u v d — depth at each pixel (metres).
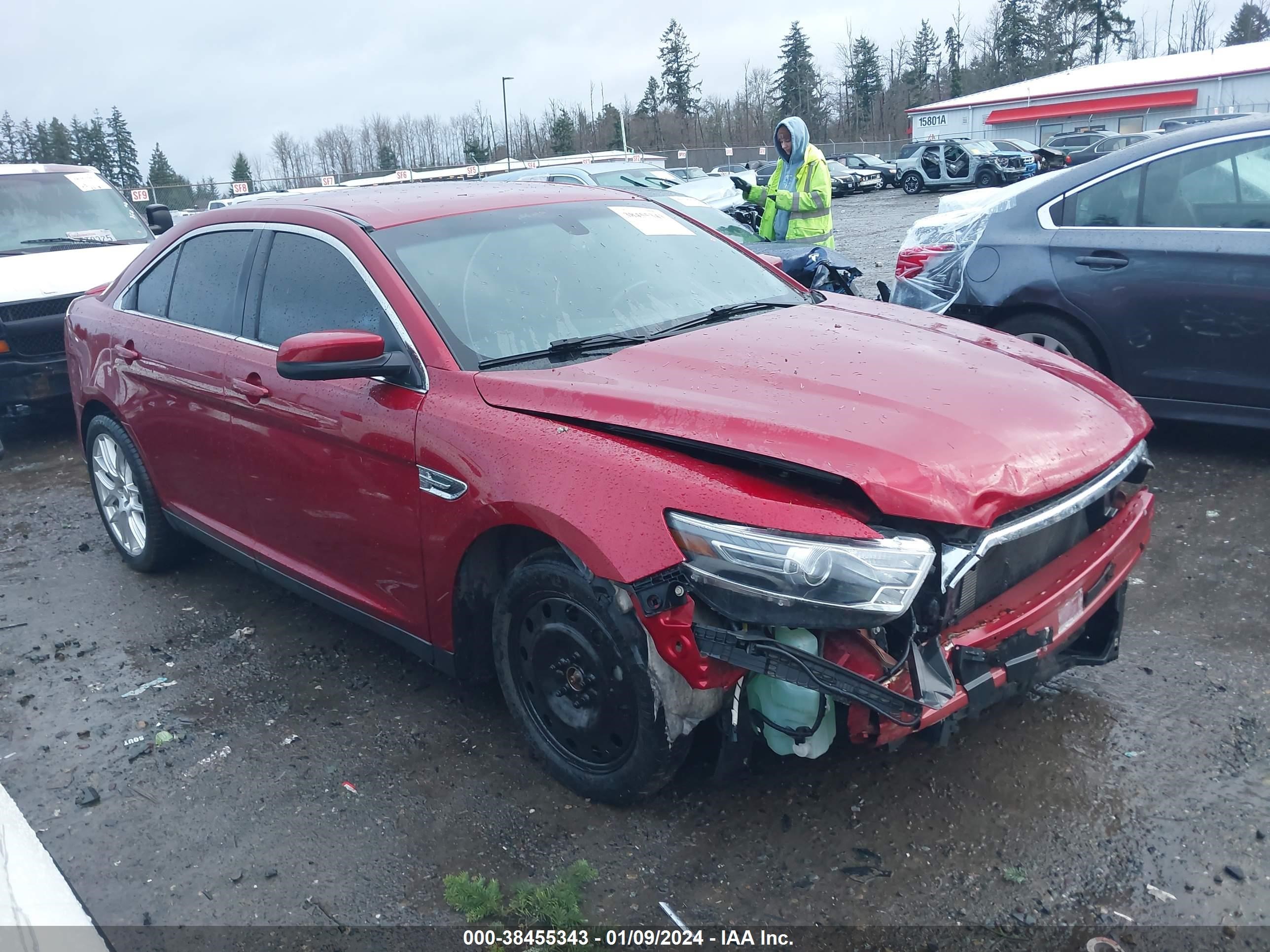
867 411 2.71
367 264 3.46
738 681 2.59
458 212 3.78
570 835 2.90
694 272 3.94
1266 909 2.46
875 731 2.54
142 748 3.52
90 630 4.49
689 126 82.44
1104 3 79.88
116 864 2.93
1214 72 45.25
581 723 2.94
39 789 3.33
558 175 16.08
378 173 43.41
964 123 55.06
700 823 2.90
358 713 3.64
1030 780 2.97
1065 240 5.48
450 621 3.24
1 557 5.49
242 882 2.82
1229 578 4.10
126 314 4.72
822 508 2.46
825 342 3.28
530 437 2.88
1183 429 5.92
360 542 3.49
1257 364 4.96
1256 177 4.95
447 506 3.06
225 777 3.31
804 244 7.75
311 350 3.00
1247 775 2.93
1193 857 2.64
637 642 2.67
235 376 3.86
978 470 2.54
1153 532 4.59
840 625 2.39
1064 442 2.77
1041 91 51.91
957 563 2.45
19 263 7.74
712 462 2.65
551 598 2.92
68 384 7.58
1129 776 2.96
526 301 3.46
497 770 3.23
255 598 4.72
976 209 6.09
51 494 6.57
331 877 2.81
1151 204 5.26
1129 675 3.49
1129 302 5.25
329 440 3.47
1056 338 5.61
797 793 2.99
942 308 6.04
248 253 4.02
